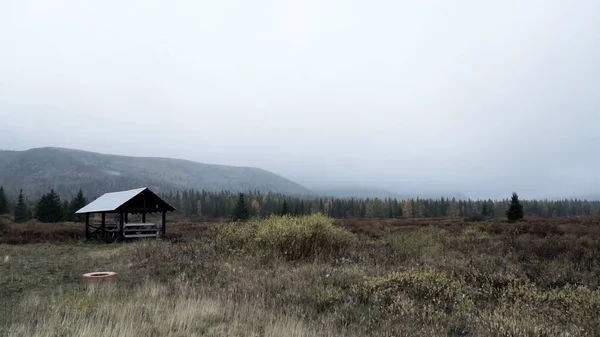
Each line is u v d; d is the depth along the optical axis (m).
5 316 7.20
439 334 6.37
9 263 15.00
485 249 15.90
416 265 11.70
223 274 11.11
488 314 7.27
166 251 16.11
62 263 14.91
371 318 7.17
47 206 60.38
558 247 15.16
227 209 111.19
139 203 26.83
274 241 14.44
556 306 7.91
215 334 6.23
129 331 6.04
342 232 15.66
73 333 5.94
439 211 123.44
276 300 8.42
